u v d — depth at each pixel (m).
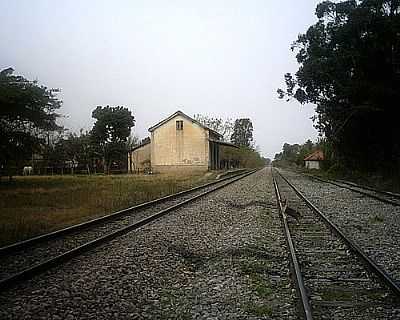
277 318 6.54
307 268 9.34
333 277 8.61
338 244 11.89
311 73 42.31
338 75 41.09
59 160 69.75
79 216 17.31
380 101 37.84
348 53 39.00
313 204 21.89
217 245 11.84
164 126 67.94
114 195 24.59
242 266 9.53
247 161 119.56
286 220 15.81
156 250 11.17
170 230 14.15
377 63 38.19
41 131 36.78
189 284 8.29
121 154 73.06
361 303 7.09
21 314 6.70
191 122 67.12
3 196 23.75
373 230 14.05
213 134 76.88
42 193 25.69
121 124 72.06
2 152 33.34
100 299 7.39
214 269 9.37
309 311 6.29
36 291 7.79
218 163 79.50
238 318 6.54
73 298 7.43
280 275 8.95
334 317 6.50
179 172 62.97
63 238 12.94
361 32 38.66
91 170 70.69
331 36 42.28
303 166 115.25
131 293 7.73
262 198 25.16
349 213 18.34
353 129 42.81
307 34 44.12
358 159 46.44
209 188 33.41
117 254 10.69
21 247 11.39
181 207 20.25
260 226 14.95
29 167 63.75
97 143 72.12
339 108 42.16
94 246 11.45
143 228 14.50
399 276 8.61
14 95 32.19
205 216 17.36
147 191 27.27
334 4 42.56
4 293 7.68
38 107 34.47
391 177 36.38
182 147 67.31
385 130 40.44
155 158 68.00
